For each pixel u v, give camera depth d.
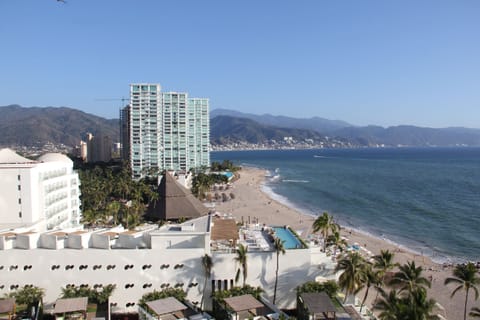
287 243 67.19
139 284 57.09
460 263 89.44
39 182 76.75
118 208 109.06
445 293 71.69
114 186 161.62
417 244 106.69
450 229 123.19
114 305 56.72
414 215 145.12
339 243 71.94
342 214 148.50
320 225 74.06
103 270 56.66
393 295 48.84
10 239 57.69
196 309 54.06
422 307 42.97
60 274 56.41
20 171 72.69
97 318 50.25
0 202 72.44
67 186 90.69
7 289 56.06
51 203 82.44
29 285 56.16
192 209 88.31
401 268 53.03
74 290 54.94
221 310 54.12
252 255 59.12
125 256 56.75
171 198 89.31
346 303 58.06
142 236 59.62
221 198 181.12
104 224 105.12
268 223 129.38
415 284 50.53
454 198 180.62
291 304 60.22
